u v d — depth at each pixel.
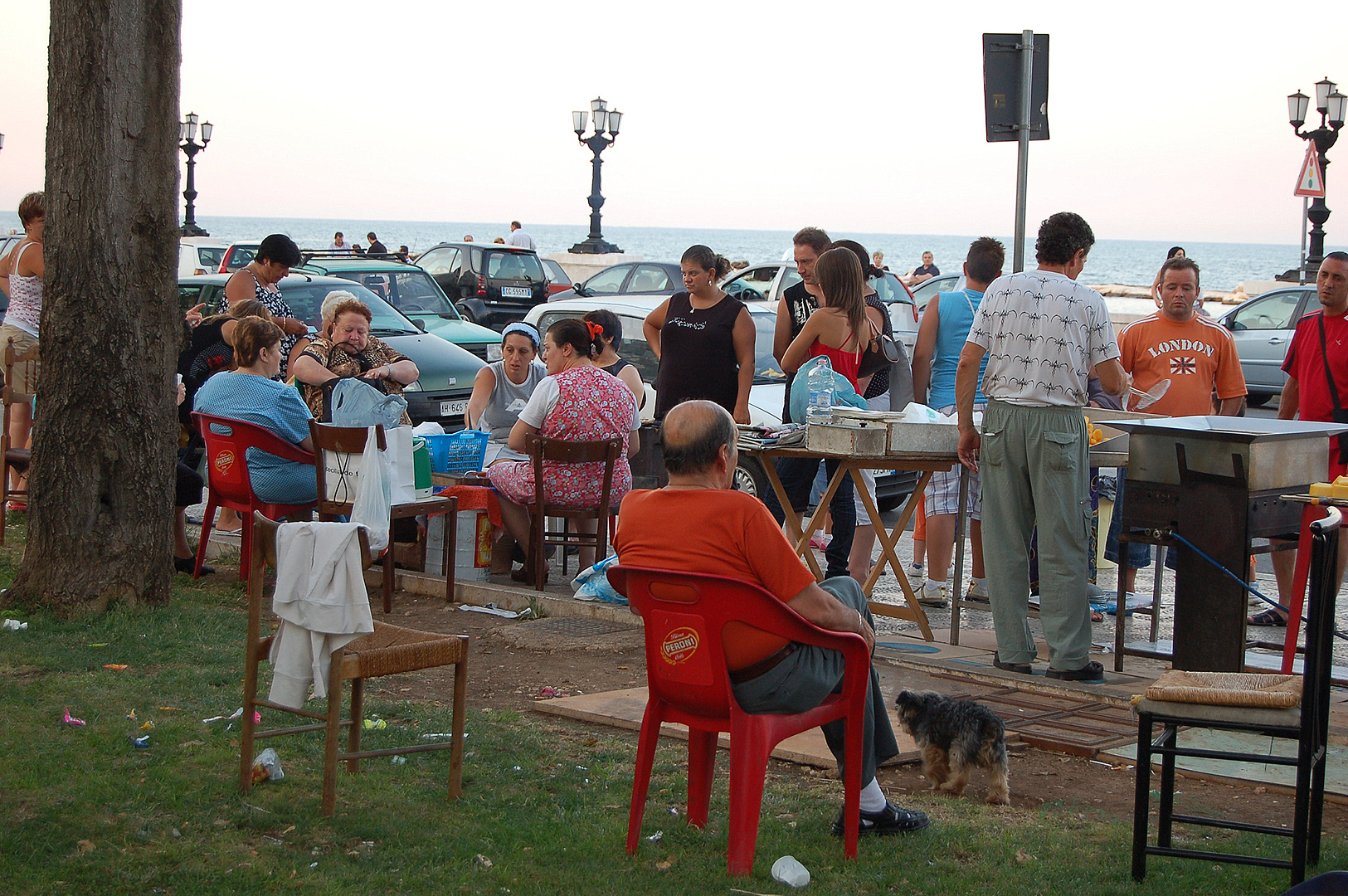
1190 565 5.29
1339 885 3.08
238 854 3.65
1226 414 7.20
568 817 4.02
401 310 16.05
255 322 7.03
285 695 4.02
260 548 4.02
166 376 6.35
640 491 3.85
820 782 4.45
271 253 9.29
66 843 3.64
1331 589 3.75
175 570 7.38
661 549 3.67
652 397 10.89
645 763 3.76
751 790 3.59
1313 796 3.75
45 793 3.98
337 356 8.05
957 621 6.43
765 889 3.53
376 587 7.62
